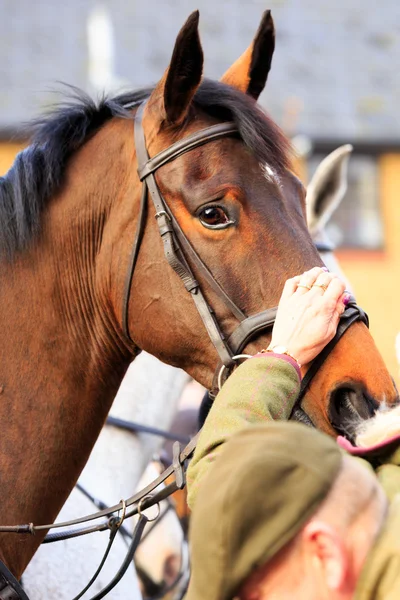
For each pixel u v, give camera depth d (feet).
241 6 52.08
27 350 8.13
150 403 12.45
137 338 8.23
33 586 9.36
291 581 4.52
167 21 50.67
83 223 8.34
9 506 7.84
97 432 8.53
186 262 7.80
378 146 45.06
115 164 8.37
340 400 7.16
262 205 7.69
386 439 5.76
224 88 8.23
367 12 52.75
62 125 8.57
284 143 8.20
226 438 6.24
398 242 45.06
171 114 8.04
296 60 49.03
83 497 10.53
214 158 7.87
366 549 4.52
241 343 7.54
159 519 13.20
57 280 8.30
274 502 4.47
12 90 45.06
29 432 7.98
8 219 8.26
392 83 48.21
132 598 10.37
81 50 48.06
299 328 7.04
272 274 7.53
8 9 50.16
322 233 15.21
